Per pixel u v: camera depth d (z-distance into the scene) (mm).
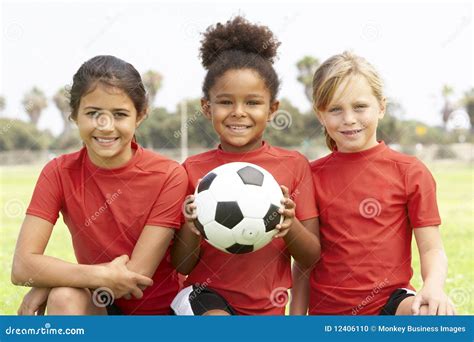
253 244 4562
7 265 8477
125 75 4723
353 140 4984
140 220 4879
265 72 5070
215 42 5387
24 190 26406
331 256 5012
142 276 4605
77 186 4922
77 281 4492
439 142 53031
